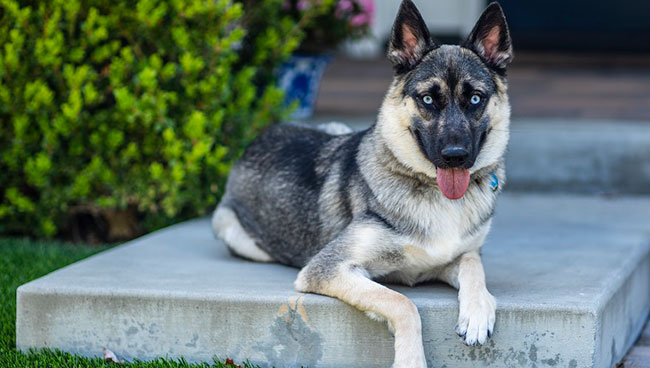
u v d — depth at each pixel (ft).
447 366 12.48
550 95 30.32
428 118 12.67
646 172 22.53
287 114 20.93
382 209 12.94
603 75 35.14
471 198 13.14
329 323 12.60
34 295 13.33
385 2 40.63
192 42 18.76
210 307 12.91
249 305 12.80
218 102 18.97
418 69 13.01
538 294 12.87
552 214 20.16
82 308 13.23
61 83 18.26
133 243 16.83
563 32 39.40
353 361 12.63
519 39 39.86
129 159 18.72
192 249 16.40
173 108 18.99
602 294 12.91
